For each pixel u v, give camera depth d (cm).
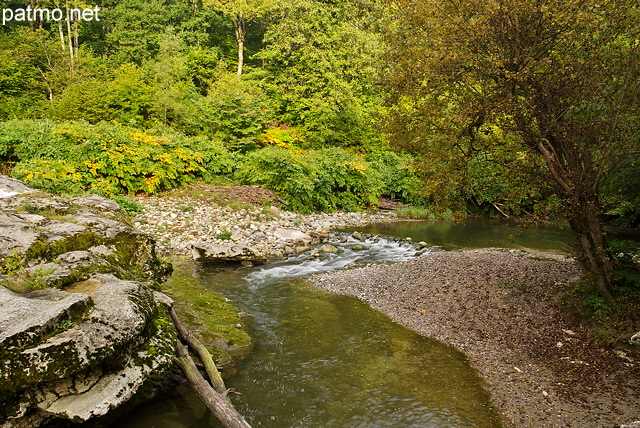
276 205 1916
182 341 550
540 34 609
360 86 2784
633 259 851
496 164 773
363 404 516
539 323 737
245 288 1005
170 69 2553
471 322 778
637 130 639
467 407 514
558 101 663
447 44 608
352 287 1027
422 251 1423
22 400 335
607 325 662
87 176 1474
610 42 654
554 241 1595
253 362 623
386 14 791
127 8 3616
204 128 2219
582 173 658
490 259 1180
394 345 699
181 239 1312
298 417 485
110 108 2050
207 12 3603
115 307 414
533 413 499
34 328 346
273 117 2755
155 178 1667
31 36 2441
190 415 471
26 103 2195
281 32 2862
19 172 1272
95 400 364
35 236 525
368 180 2327
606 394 525
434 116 741
